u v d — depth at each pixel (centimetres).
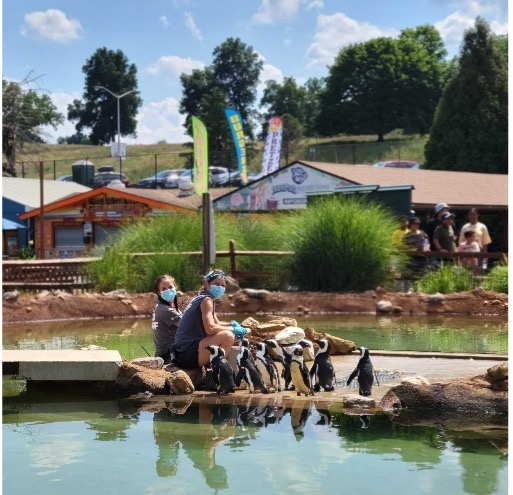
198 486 628
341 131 10025
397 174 3303
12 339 1484
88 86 12925
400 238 2147
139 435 779
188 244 2217
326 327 1639
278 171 3219
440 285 2028
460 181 3312
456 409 843
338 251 2080
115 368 970
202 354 993
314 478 642
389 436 770
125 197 3662
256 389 952
